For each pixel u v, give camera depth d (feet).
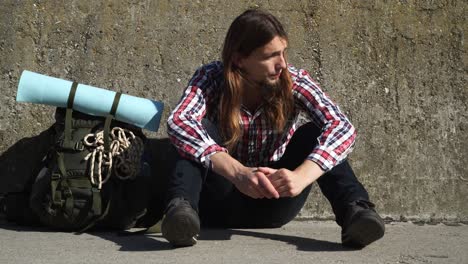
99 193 9.41
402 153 11.41
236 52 8.54
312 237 9.36
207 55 11.44
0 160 11.06
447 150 11.50
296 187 7.88
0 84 11.17
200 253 7.97
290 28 11.55
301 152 9.13
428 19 11.80
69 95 9.86
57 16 11.34
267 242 8.84
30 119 11.14
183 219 7.75
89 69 11.25
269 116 8.96
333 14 11.68
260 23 8.33
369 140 11.36
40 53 11.25
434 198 11.39
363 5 11.76
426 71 11.68
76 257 7.72
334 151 8.30
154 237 9.15
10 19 11.27
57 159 9.49
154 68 11.33
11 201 10.05
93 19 11.36
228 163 8.08
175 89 11.30
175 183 8.23
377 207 11.28
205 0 11.56
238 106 8.74
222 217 9.78
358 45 11.64
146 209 9.89
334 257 7.87
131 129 10.05
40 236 9.22
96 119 9.83
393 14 11.77
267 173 7.90
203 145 8.26
